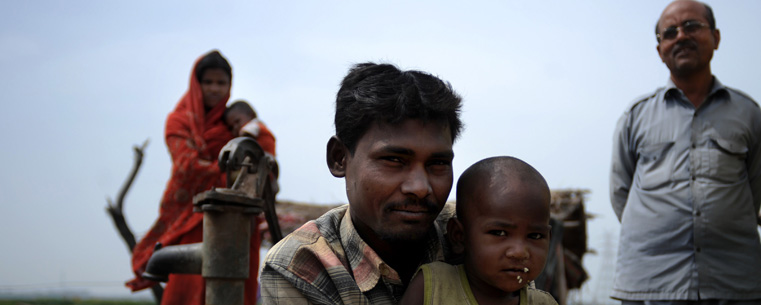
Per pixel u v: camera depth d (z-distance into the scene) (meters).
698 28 4.16
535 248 2.03
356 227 2.07
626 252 4.31
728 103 4.18
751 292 4.01
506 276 2.01
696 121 4.17
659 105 4.33
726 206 4.04
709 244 4.04
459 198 2.15
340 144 2.06
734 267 4.03
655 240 4.16
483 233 2.04
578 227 6.46
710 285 4.00
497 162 2.12
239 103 4.98
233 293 3.03
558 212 6.15
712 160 4.09
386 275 2.01
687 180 4.12
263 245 6.26
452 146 2.08
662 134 4.25
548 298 2.18
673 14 4.22
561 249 5.62
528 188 2.03
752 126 4.16
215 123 4.91
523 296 2.12
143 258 4.50
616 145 4.57
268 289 2.00
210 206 2.94
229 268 2.99
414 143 1.87
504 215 2.00
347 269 2.04
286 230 6.43
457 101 1.99
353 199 1.98
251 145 3.17
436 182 1.93
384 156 1.89
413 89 1.89
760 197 4.27
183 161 4.58
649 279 4.16
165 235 4.51
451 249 2.25
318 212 6.73
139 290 4.52
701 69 4.17
